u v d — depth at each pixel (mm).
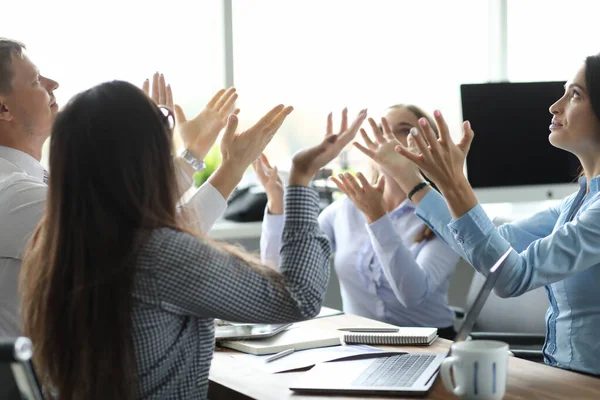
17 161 2121
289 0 3916
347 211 2900
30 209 1901
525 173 3648
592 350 1887
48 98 2158
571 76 1961
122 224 1350
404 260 2545
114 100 1370
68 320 1345
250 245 3867
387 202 2932
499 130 3621
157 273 1331
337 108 4023
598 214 1798
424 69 4227
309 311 1440
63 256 1361
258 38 3887
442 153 1765
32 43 3467
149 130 1380
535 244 1823
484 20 4383
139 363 1363
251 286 1382
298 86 3957
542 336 2525
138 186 1359
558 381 1658
